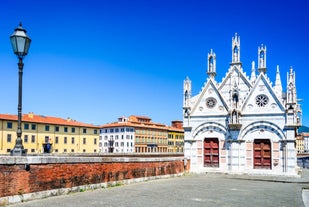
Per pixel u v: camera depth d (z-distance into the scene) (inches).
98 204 691.4
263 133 1576.0
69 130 4783.5
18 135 737.0
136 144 6136.8
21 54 737.6
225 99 1660.9
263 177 1449.3
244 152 1599.4
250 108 1609.3
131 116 6914.4
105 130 6481.3
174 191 934.4
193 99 1766.7
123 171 1072.8
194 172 1651.1
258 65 1615.4
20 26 741.9
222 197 847.7
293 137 1517.0
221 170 1628.9
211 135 1673.2
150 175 1239.5
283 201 810.8
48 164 772.0
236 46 1711.4
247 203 764.6
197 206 704.4
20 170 693.9
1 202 644.7
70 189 839.1
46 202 699.4
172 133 7106.3
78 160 870.4
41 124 4439.0
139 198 786.8
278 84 1787.6
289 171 1512.1
